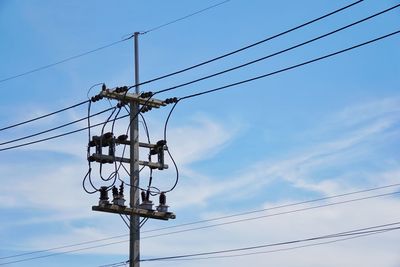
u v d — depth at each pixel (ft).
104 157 98.27
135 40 121.49
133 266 98.17
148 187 100.89
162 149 101.96
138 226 99.71
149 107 101.30
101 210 97.66
